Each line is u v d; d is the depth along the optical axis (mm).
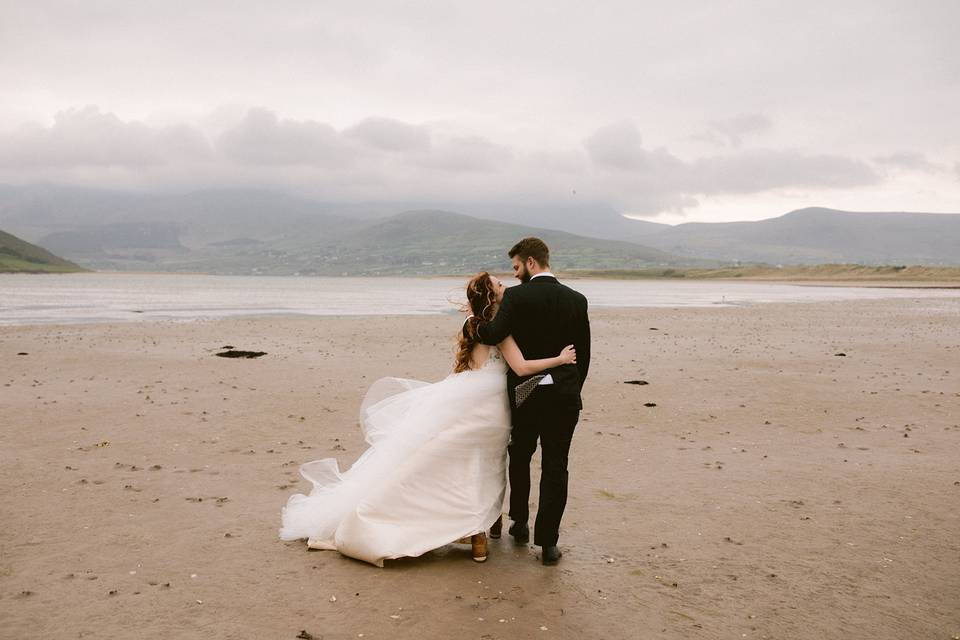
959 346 22359
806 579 4523
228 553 4773
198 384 12703
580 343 4754
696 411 10766
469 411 4703
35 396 11109
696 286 151500
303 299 63844
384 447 4824
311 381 13352
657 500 6254
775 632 3799
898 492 6547
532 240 4918
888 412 10852
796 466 7520
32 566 4465
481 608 4004
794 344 22625
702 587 4379
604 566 4707
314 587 4238
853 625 3898
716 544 5152
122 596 4051
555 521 4641
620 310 45031
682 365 16594
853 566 4750
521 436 4887
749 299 69750
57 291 80625
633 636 3717
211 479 6648
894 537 5328
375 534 4613
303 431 8938
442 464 4715
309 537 4980
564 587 4340
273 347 19844
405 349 19891
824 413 10719
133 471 6863
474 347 4809
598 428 9469
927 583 4484
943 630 3859
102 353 17406
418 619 3838
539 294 4629
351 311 42250
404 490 4699
